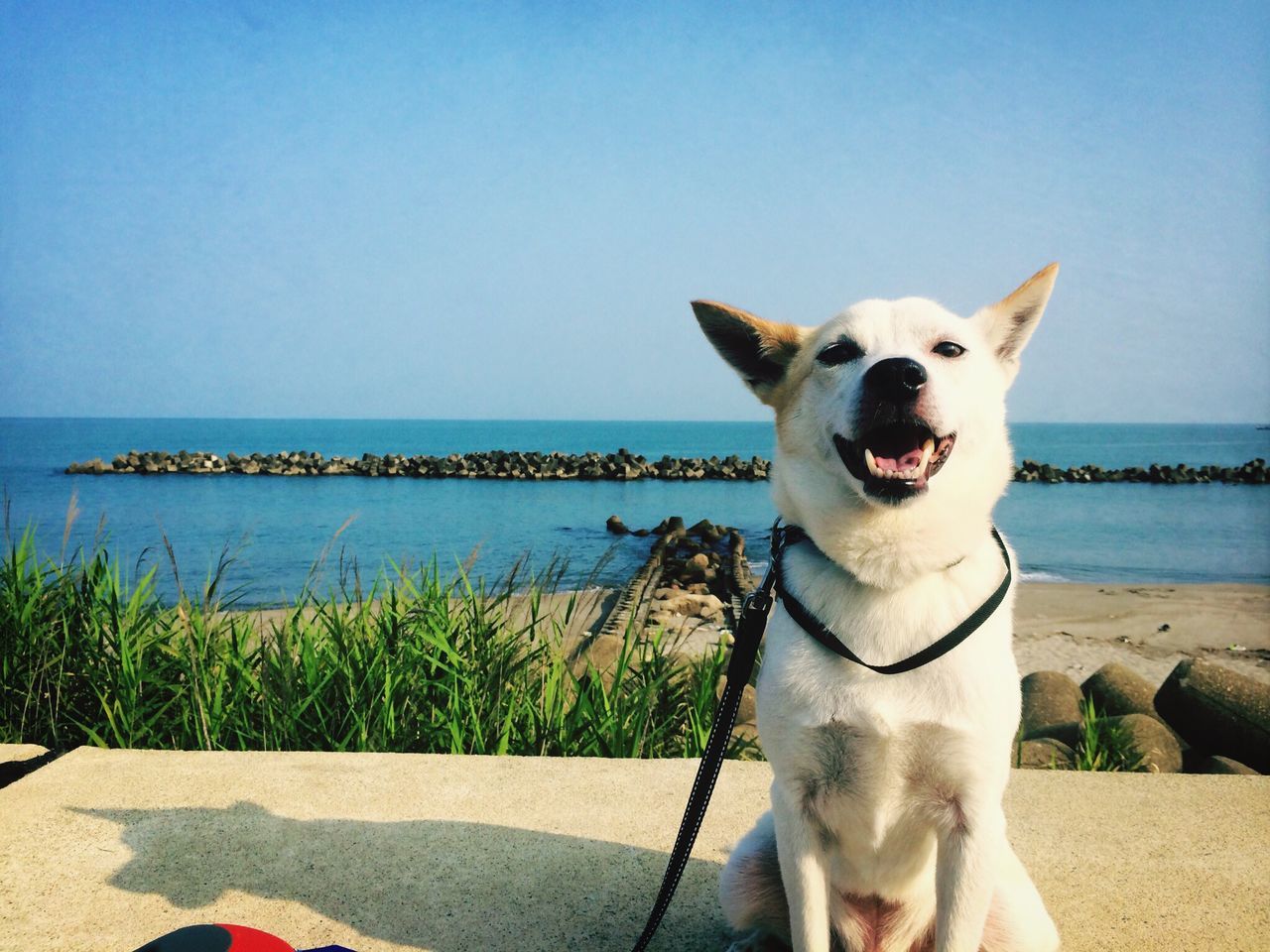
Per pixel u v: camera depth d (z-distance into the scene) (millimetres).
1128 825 3139
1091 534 29594
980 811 1967
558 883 2662
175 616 4832
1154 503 42406
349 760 3625
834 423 2141
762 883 2262
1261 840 3012
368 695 4266
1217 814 3230
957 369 2229
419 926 2418
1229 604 15836
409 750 4164
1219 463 81625
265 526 26812
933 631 1976
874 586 2014
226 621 4969
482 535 25266
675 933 2430
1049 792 3445
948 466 2098
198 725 4113
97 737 4195
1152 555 24344
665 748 4457
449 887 2621
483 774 3488
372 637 4621
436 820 3059
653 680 4613
